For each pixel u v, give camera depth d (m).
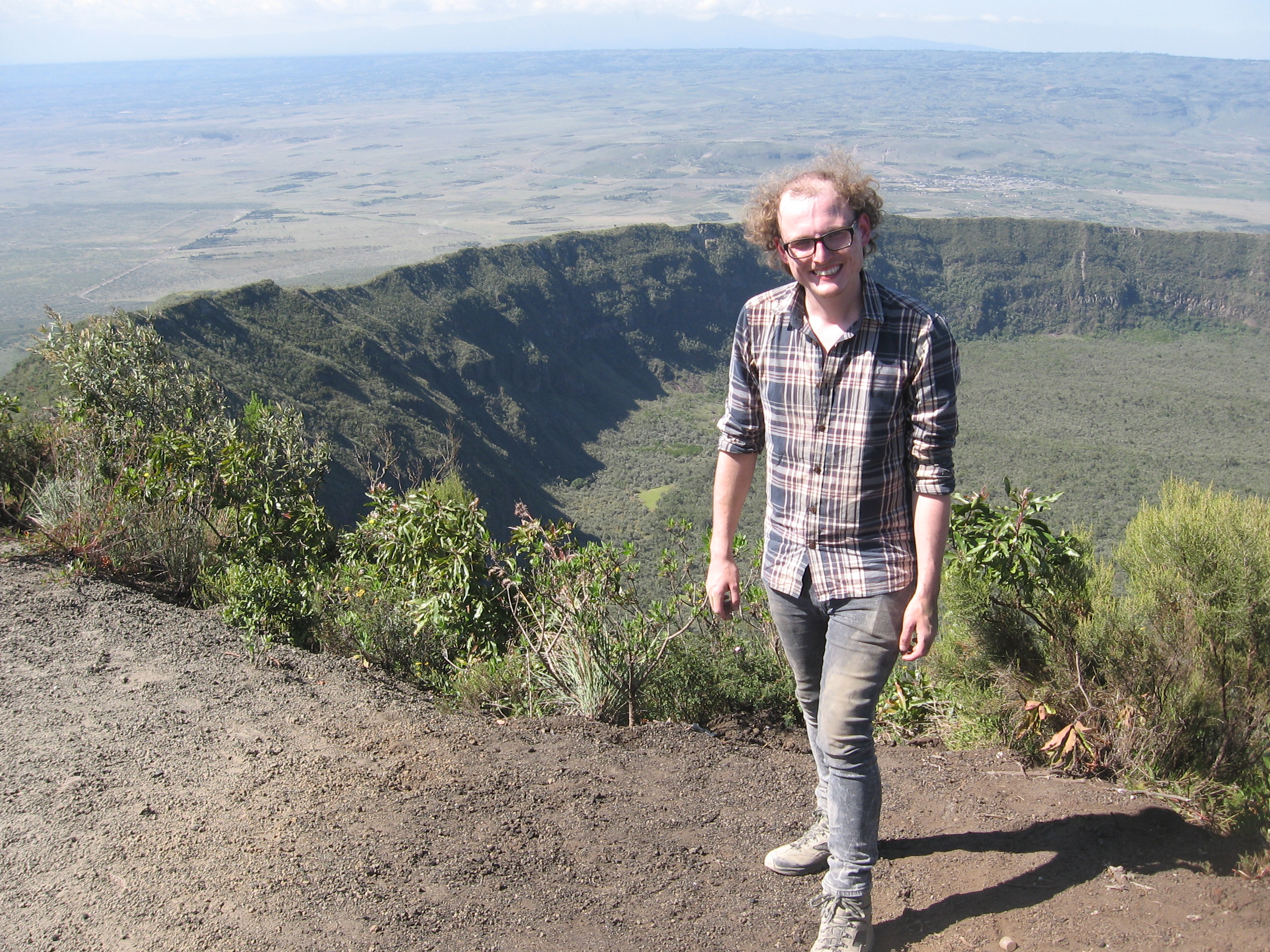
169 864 2.20
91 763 2.73
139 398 6.58
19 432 6.02
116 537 4.77
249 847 2.28
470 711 3.68
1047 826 2.41
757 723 3.83
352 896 2.07
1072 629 3.03
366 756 2.85
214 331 66.62
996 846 2.34
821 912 2.08
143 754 2.81
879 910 2.12
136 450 5.96
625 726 3.46
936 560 1.87
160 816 2.44
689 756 2.95
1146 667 2.79
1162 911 1.98
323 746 2.91
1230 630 2.69
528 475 84.88
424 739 2.99
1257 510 2.89
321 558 5.71
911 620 1.87
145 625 3.96
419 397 75.00
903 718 3.59
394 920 1.99
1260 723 2.64
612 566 4.07
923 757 3.12
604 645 3.77
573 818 2.49
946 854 2.33
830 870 2.01
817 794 2.27
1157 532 2.86
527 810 2.52
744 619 4.17
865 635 1.91
